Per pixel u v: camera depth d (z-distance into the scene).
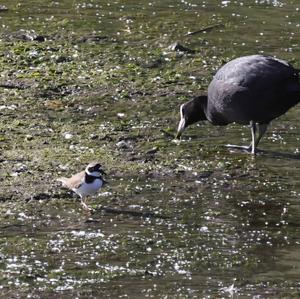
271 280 11.41
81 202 13.56
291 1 27.17
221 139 16.83
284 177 15.01
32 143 15.98
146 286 11.14
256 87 15.86
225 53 22.05
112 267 11.62
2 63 20.55
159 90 19.20
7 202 13.46
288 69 16.03
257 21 25.02
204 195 14.12
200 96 16.95
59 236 12.45
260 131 16.33
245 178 14.90
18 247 12.06
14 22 24.34
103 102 18.38
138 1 27.12
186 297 10.85
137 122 17.41
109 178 14.59
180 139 16.69
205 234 12.73
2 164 14.89
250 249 12.31
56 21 24.55
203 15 25.58
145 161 15.41
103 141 16.30
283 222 13.23
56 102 18.23
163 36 23.36
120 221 13.03
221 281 11.34
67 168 14.82
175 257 11.98
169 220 13.15
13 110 17.66
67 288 11.02
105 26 24.20
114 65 20.83
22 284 11.07
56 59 21.02
